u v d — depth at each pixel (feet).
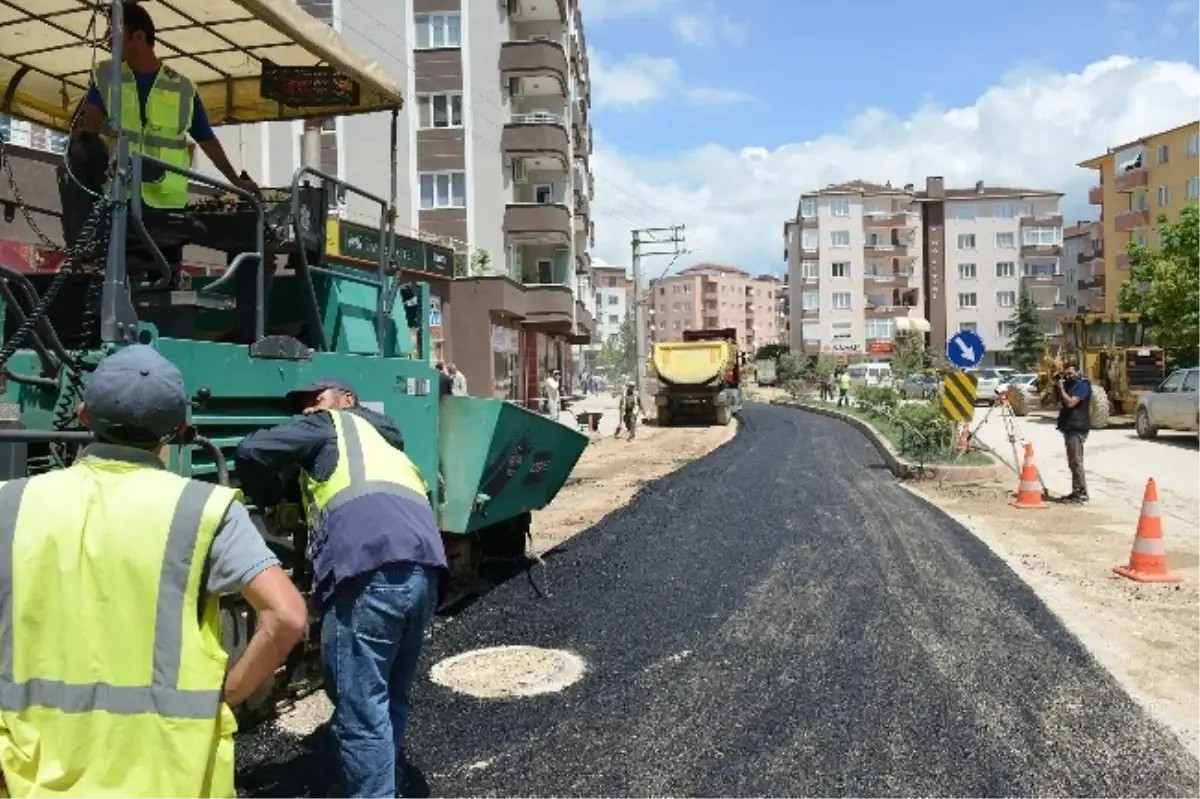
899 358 116.16
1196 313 106.42
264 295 17.33
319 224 18.65
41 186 21.47
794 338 318.04
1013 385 121.19
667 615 23.67
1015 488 47.11
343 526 12.48
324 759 15.16
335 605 12.37
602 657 20.38
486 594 25.76
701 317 487.61
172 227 16.21
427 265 90.68
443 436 23.22
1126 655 20.57
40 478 7.61
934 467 50.29
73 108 21.53
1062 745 15.84
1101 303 260.62
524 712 17.20
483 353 109.19
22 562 7.29
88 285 15.70
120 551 7.30
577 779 14.57
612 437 89.51
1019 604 24.61
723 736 16.17
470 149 126.00
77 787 7.13
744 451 70.38
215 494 7.66
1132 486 48.42
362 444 13.29
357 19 125.39
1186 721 16.89
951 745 15.83
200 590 7.50
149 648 7.27
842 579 27.35
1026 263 288.92
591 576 27.84
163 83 16.19
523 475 26.27
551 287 128.47
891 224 293.43
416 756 15.29
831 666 19.76
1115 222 223.51
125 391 7.59
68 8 17.35
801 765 15.07
